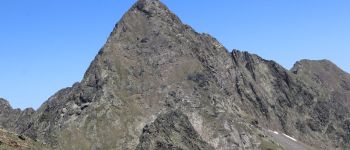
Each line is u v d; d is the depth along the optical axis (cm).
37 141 13238
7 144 12000
